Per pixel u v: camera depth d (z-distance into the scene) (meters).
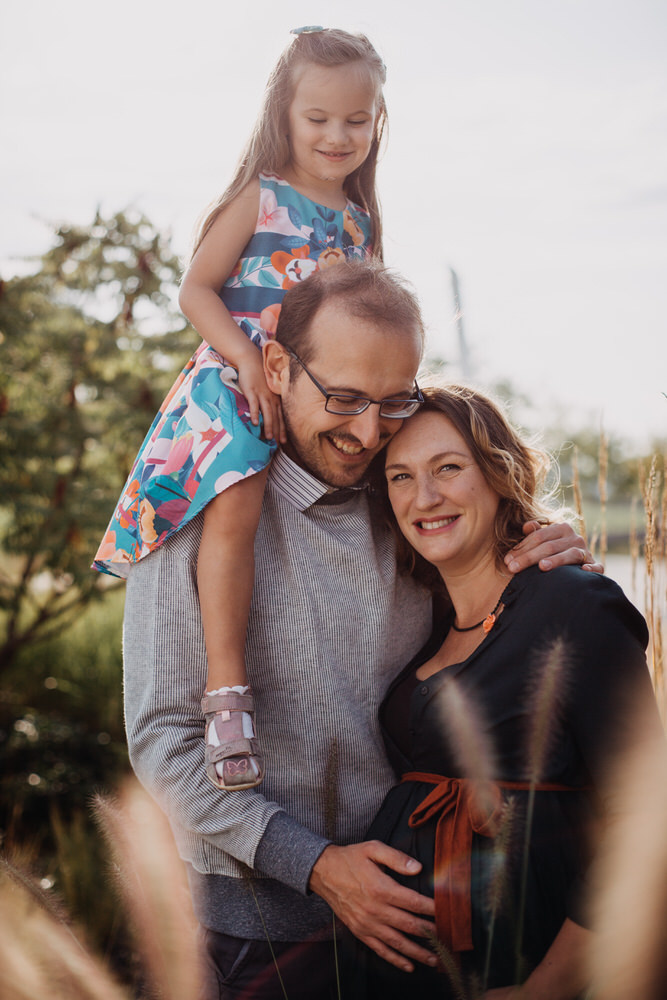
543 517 1.76
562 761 1.49
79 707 5.30
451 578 1.76
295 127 1.97
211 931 1.74
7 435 4.47
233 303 1.94
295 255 1.95
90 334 4.68
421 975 1.51
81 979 1.44
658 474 2.18
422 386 1.82
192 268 1.95
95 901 2.71
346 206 2.08
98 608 6.70
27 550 4.59
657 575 2.14
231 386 1.79
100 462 4.98
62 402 4.66
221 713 1.57
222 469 1.65
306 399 1.65
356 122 1.99
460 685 1.62
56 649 5.99
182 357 4.77
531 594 1.60
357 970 1.60
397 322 1.60
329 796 1.56
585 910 1.38
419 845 1.56
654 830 1.37
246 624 1.65
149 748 1.64
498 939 1.44
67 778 4.32
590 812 1.51
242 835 1.57
